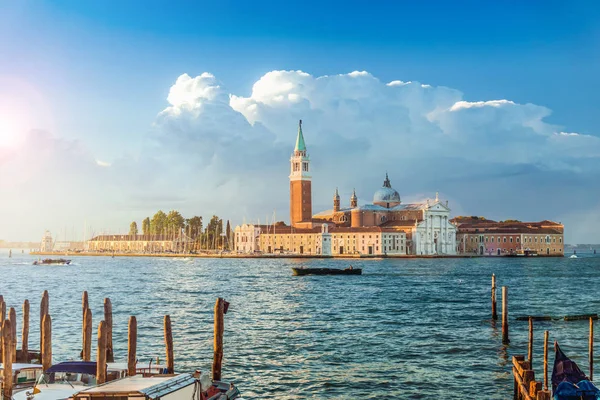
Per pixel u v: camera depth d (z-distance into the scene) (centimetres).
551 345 6788
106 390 3519
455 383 5238
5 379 3988
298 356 6231
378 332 7662
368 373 5556
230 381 5281
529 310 10131
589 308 10475
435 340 7112
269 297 12394
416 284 15975
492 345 6806
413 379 5366
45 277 19250
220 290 14162
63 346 6594
